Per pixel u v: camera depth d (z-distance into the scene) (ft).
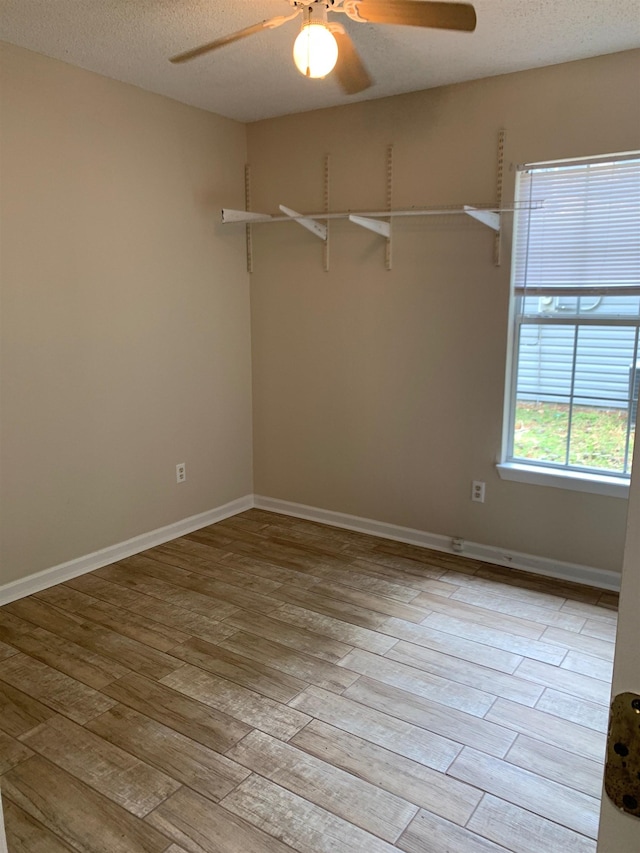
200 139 12.57
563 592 10.53
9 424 9.88
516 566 11.50
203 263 12.98
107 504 11.59
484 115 10.68
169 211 12.10
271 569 11.45
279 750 6.82
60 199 10.19
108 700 7.69
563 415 10.92
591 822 5.88
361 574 11.23
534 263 10.75
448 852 5.55
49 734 7.09
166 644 8.94
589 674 8.20
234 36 7.13
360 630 9.30
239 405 14.32
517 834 5.75
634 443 1.68
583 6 7.91
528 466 11.28
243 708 7.53
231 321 13.84
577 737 7.02
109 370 11.32
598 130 9.74
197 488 13.47
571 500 10.78
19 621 9.57
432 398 12.01
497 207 10.80
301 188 13.00
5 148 9.38
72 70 10.13
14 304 9.74
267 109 12.53
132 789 6.27
